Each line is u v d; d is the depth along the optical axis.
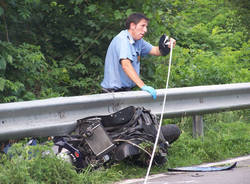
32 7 23.66
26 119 14.12
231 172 14.47
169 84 25.73
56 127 14.79
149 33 25.73
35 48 21.53
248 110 25.06
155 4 25.31
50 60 24.77
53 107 14.69
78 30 25.06
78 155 14.09
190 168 15.35
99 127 14.34
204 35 37.72
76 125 15.22
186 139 18.92
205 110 19.81
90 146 14.13
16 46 22.92
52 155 13.06
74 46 25.52
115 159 14.21
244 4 44.84
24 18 21.86
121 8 24.69
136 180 13.69
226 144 19.14
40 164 12.45
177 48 29.03
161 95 17.83
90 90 24.11
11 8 22.56
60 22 25.39
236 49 39.19
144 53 18.69
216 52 36.09
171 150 17.39
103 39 25.22
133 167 15.01
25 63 20.94
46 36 25.02
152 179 13.70
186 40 35.09
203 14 45.59
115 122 14.96
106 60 17.62
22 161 12.38
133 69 16.88
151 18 25.22
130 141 14.30
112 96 16.27
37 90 22.06
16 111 13.77
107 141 14.13
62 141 14.41
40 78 22.08
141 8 25.03
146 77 25.27
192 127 20.41
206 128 21.39
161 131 15.59
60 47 25.64
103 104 16.12
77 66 23.89
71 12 25.58
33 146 13.08
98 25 24.66
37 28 25.06
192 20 42.56
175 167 15.90
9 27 23.53
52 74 22.88
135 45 17.83
